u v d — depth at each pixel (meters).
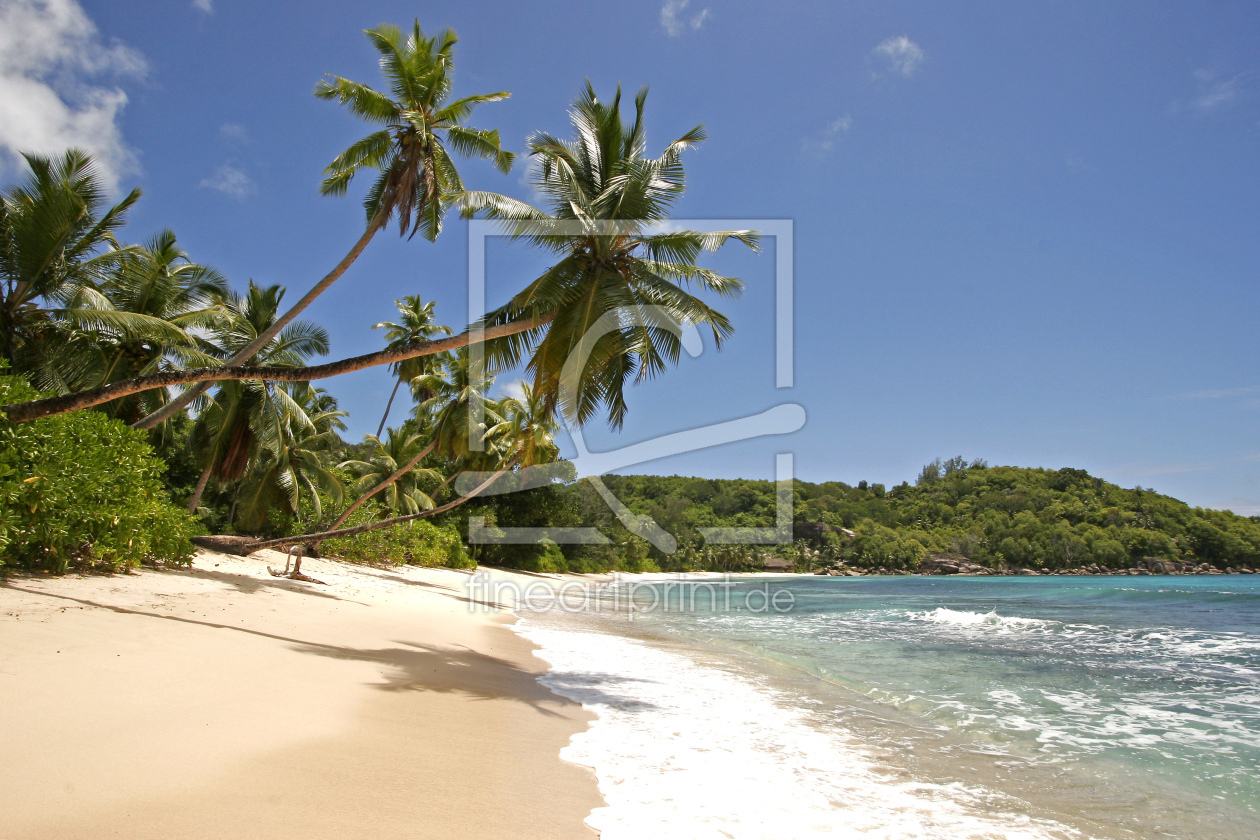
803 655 14.03
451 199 12.57
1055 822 5.08
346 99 15.89
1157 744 7.62
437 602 18.58
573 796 4.66
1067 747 7.37
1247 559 80.12
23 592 8.88
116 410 18.05
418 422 34.38
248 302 21.44
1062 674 12.34
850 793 5.36
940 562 81.81
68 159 15.34
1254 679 12.12
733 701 8.76
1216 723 8.71
